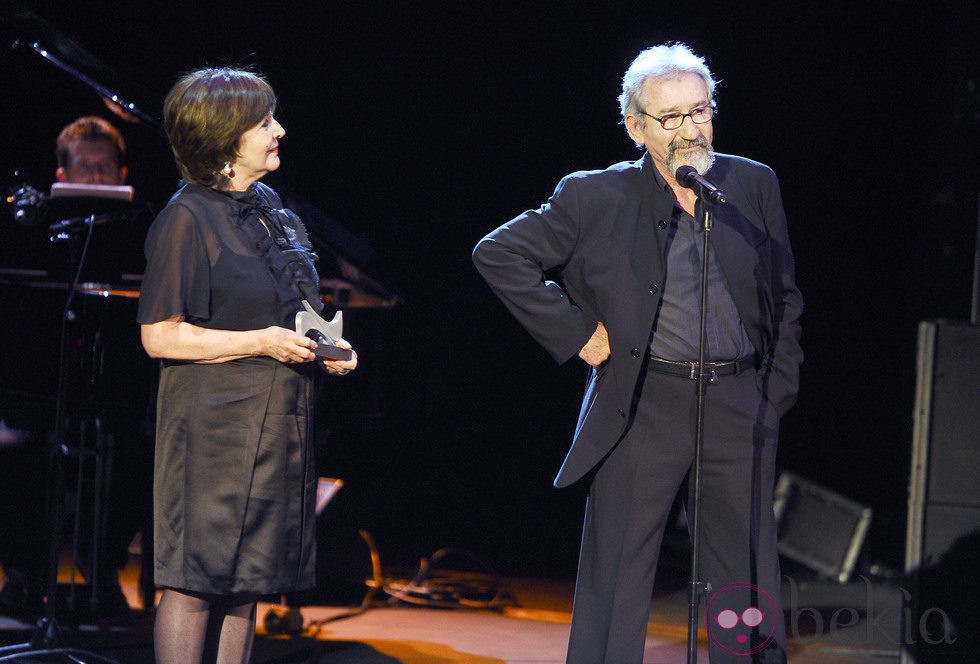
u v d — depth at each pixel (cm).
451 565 2427
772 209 1086
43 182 2388
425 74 2881
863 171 2753
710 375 1030
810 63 2720
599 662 1040
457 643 1612
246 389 980
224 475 969
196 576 959
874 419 2850
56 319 1593
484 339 3133
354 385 1688
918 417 1327
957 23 2167
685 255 1040
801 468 2886
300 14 2792
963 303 2266
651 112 1034
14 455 1752
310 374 1037
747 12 2736
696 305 1036
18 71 2336
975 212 2227
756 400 1045
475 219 2972
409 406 3127
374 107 2886
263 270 1002
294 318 1016
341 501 2059
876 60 2681
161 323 970
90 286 1594
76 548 1684
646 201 1064
